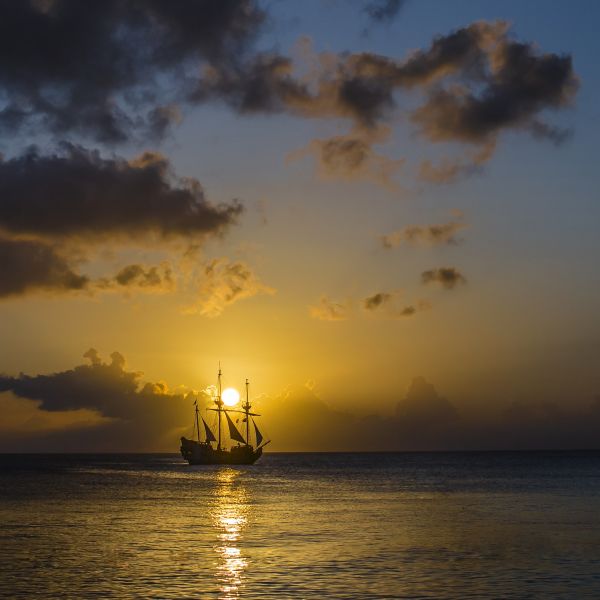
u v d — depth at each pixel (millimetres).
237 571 48562
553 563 51125
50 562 52375
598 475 194500
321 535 66750
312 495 123312
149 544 61094
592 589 43188
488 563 51281
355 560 52625
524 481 164500
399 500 110062
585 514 85562
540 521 78000
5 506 99875
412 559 52969
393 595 41781
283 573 47812
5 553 56469
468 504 101375
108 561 52656
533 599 40844
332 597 41406
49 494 125312
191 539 64250
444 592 42500
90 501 108812
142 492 131125
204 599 41156
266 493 128375
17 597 41875
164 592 42844
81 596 42031
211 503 105188
